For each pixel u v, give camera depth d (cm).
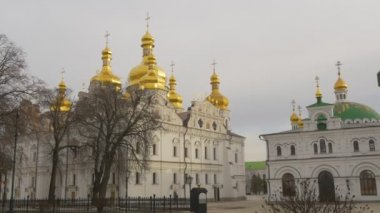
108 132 5966
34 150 9019
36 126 5328
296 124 9794
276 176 7906
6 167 5219
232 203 8188
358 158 7344
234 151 10425
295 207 1808
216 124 9994
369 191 7200
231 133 10656
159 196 7950
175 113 8738
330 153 7581
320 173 7606
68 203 6203
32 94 4800
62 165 8225
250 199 10550
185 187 8169
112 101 6153
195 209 3225
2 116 4550
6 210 5472
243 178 10575
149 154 7606
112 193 7419
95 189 5819
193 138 9106
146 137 6397
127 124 6184
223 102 11075
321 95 8094
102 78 8819
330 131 7612
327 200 1852
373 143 7325
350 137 7494
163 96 8894
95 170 5938
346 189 7306
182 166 8644
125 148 6538
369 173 7256
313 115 7838
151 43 9900
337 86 9156
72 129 7100
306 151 7750
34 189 8675
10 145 5094
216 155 9769
